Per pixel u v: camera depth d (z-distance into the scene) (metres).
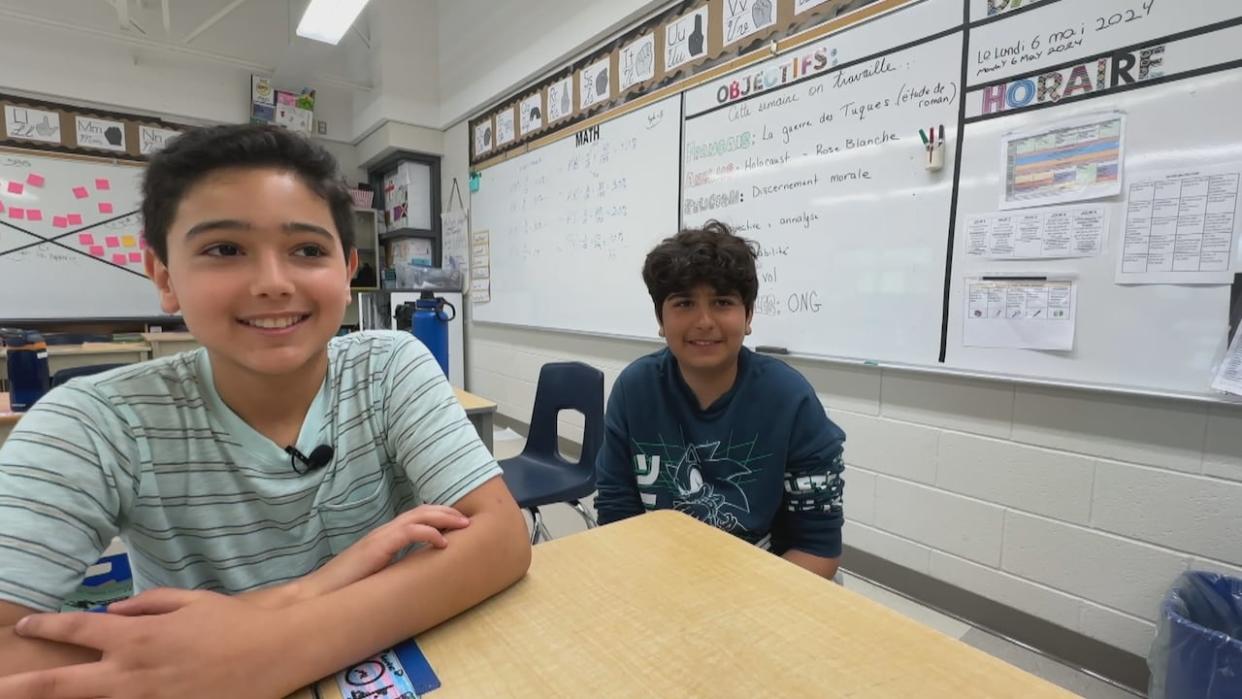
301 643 0.45
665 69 2.48
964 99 1.54
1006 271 1.49
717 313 0.94
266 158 0.57
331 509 0.72
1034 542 1.50
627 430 1.10
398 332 0.85
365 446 0.75
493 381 4.08
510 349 3.86
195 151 0.55
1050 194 1.40
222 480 0.65
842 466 0.99
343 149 5.09
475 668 0.47
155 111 4.25
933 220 1.62
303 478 0.69
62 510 0.53
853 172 1.80
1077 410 1.40
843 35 1.80
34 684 0.40
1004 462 1.54
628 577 0.62
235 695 0.42
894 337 1.73
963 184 1.55
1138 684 1.35
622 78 2.72
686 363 0.99
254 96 4.52
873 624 0.53
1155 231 1.26
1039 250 1.43
